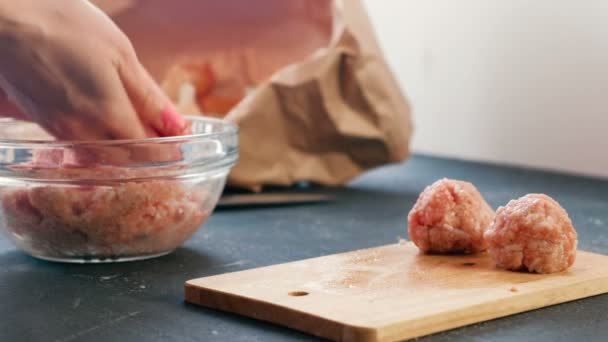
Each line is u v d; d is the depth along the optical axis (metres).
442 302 0.78
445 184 0.95
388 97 1.31
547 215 0.87
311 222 1.14
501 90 1.57
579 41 1.45
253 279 0.84
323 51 1.28
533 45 1.51
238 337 0.76
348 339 0.73
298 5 1.36
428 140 1.72
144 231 0.92
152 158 0.91
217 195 0.98
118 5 1.33
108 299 0.84
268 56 1.41
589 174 1.46
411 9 1.73
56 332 0.77
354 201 1.26
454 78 1.65
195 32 1.39
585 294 0.84
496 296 0.80
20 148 0.89
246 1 1.37
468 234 0.93
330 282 0.84
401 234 1.07
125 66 0.91
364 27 1.31
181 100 1.40
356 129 1.30
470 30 1.61
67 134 0.93
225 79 1.41
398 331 0.74
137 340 0.75
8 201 0.91
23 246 0.94
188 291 0.83
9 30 0.87
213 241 1.04
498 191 1.31
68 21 0.88
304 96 1.27
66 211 0.90
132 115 0.93
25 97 0.91
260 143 1.28
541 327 0.78
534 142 1.53
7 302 0.84
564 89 1.48
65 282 0.89
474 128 1.62
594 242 1.03
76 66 0.89
